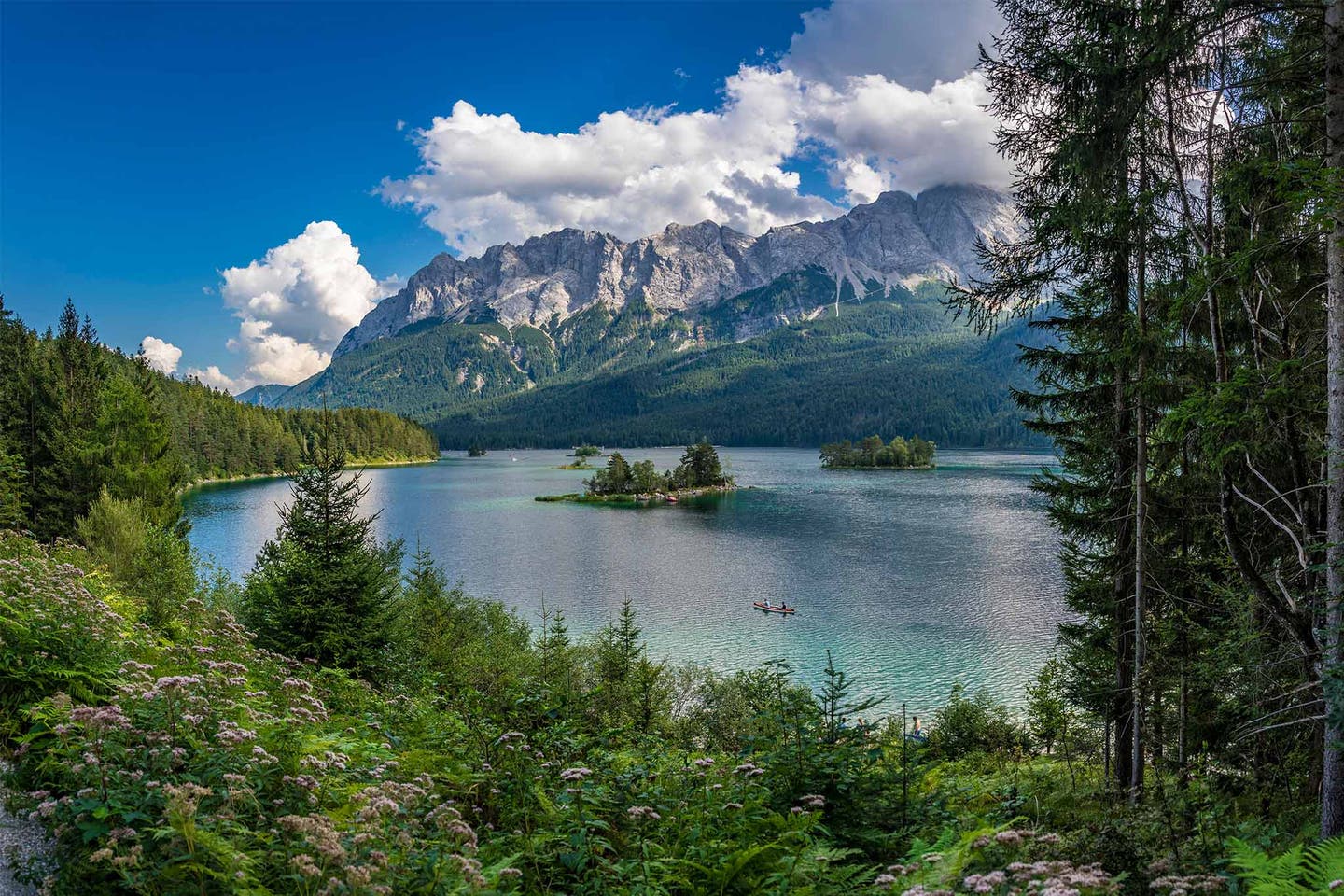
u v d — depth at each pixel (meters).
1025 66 11.88
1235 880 4.57
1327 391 8.02
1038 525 87.69
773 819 5.87
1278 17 9.08
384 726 8.11
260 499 103.88
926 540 78.75
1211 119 10.48
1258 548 11.68
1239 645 10.37
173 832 3.80
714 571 64.69
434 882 4.20
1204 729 12.48
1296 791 9.91
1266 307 11.16
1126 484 12.80
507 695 8.31
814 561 68.75
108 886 4.06
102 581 13.77
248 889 3.80
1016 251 12.93
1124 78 10.61
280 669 9.88
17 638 6.09
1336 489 7.52
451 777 6.45
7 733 5.51
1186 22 9.17
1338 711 6.68
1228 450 8.77
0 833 4.48
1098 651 14.63
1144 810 7.59
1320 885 4.26
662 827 5.88
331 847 3.85
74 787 4.65
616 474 129.88
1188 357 11.24
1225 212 10.76
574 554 73.25
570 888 5.03
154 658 7.68
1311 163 7.23
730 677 36.53
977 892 3.99
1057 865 4.12
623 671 23.95
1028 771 14.24
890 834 6.29
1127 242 11.27
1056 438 14.04
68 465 30.62
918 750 7.33
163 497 33.91
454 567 67.25
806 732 7.09
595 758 7.22
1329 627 7.23
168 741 4.92
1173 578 12.80
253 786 4.86
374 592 17.23
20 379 32.78
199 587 21.17
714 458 139.00
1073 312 12.95
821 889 4.82
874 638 44.94
